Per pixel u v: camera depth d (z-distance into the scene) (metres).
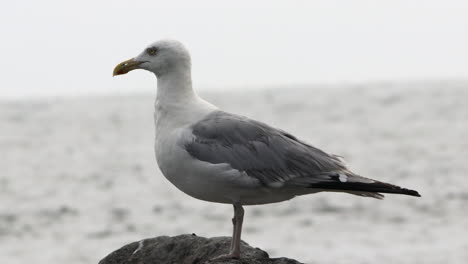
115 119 57.62
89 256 18.41
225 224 21.09
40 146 42.12
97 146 41.41
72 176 30.84
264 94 78.56
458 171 28.59
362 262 16.58
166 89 7.84
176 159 7.53
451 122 45.69
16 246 19.50
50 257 18.36
